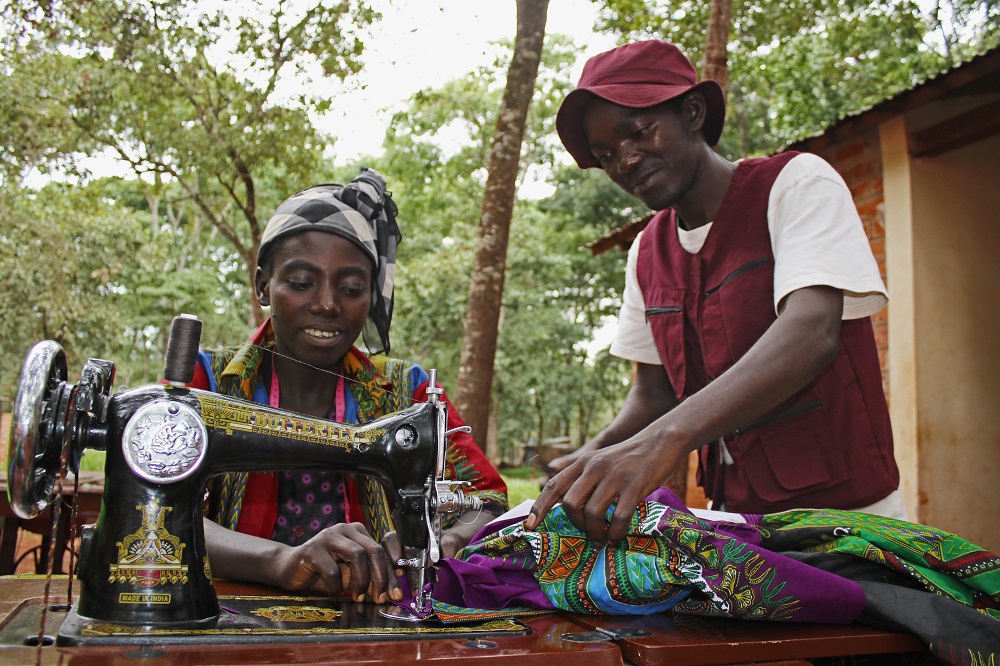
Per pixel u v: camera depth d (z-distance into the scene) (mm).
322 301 1585
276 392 1785
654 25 9055
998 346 5305
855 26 10688
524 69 5789
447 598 1407
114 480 1172
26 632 1078
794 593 1236
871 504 1925
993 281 5363
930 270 5199
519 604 1418
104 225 14727
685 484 6328
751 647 1168
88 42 8711
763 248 1983
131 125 9094
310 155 9359
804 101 12508
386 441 1366
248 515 1686
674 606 1376
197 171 9750
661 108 1945
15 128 9141
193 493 1201
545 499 1312
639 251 2377
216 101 9492
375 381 1804
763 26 9914
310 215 1600
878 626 1299
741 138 14852
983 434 5234
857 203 5609
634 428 2355
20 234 12367
